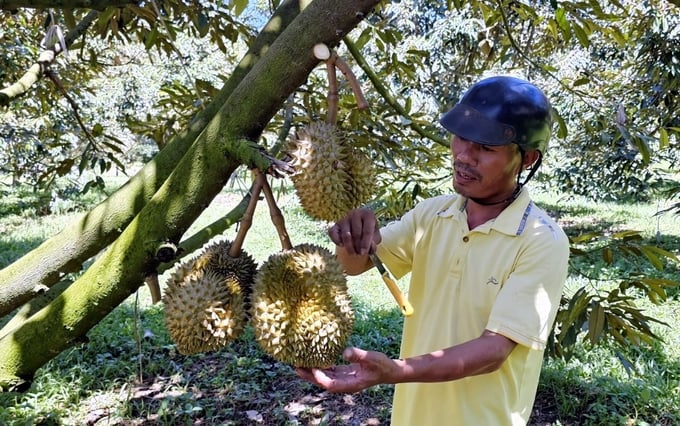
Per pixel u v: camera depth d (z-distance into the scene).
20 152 5.96
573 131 8.30
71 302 1.08
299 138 1.23
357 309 5.44
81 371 4.11
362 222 1.51
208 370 4.30
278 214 1.25
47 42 1.78
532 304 1.43
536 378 1.64
